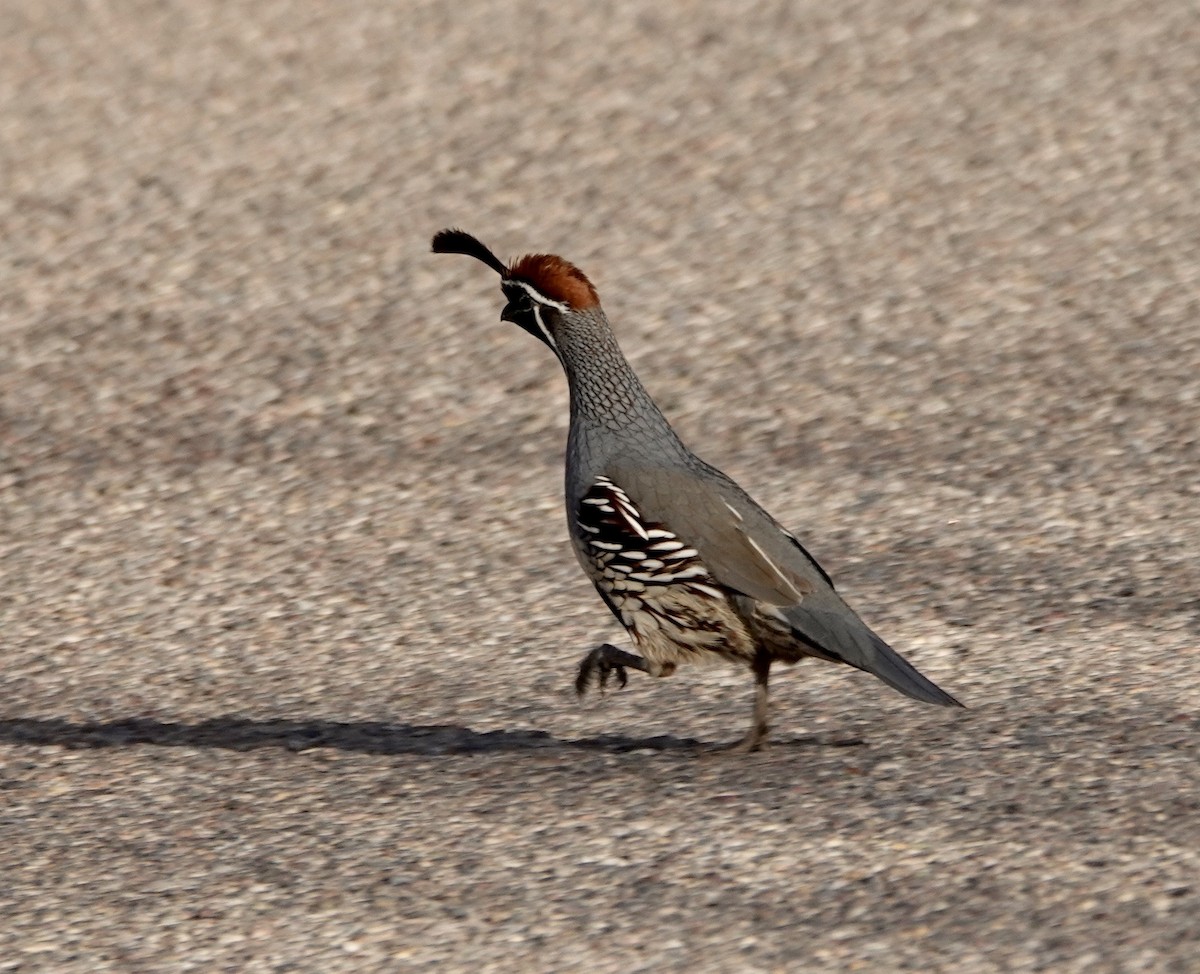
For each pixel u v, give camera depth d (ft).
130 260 65.16
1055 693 34.58
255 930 26.22
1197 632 37.40
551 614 41.14
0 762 33.65
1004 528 44.16
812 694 35.83
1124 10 82.12
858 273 61.11
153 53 85.25
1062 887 26.08
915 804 29.22
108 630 41.19
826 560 43.14
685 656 31.99
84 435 52.90
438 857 28.30
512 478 49.01
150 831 29.96
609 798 30.32
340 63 82.94
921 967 24.20
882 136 71.61
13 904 27.37
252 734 34.81
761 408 52.60
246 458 50.98
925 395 52.60
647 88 77.97
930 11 83.87
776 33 82.94
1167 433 48.93
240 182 71.36
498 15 87.76
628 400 32.37
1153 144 68.85
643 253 63.72
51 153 74.79
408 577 43.52
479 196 69.15
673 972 24.41
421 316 60.08
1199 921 24.86
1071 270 60.13
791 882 26.81
